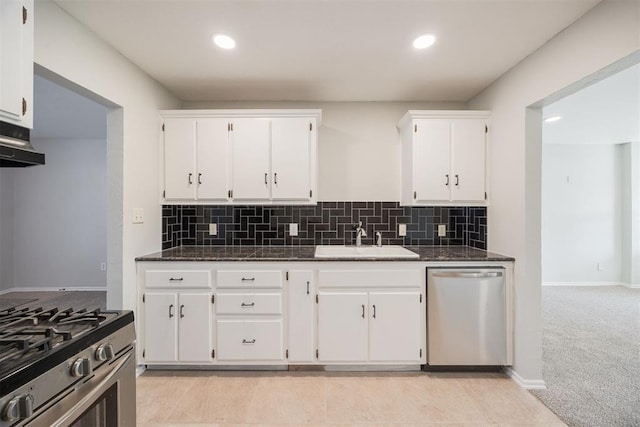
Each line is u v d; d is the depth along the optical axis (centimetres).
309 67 215
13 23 109
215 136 241
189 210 276
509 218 215
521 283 204
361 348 211
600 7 147
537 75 189
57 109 309
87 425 100
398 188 279
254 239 277
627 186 461
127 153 203
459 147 240
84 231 441
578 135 411
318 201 278
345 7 152
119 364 109
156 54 198
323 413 173
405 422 167
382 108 280
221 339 210
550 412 174
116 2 148
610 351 249
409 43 185
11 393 73
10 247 432
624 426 163
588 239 469
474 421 167
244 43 185
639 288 452
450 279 209
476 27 168
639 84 241
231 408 177
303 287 211
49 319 110
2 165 126
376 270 212
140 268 212
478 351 210
